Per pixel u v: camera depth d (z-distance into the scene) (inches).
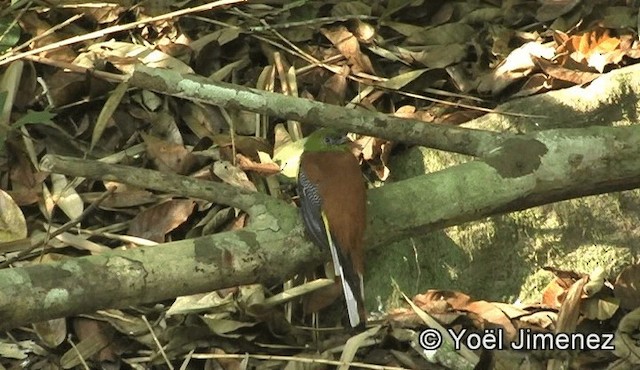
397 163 411.2
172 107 429.7
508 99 427.2
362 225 317.4
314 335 381.1
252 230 313.0
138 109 428.8
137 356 371.9
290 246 314.2
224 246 307.0
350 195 318.0
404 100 437.7
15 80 421.7
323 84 438.6
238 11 461.1
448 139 349.7
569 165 335.3
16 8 445.7
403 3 453.7
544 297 382.6
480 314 375.6
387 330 377.7
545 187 336.5
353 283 311.3
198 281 303.0
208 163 414.6
